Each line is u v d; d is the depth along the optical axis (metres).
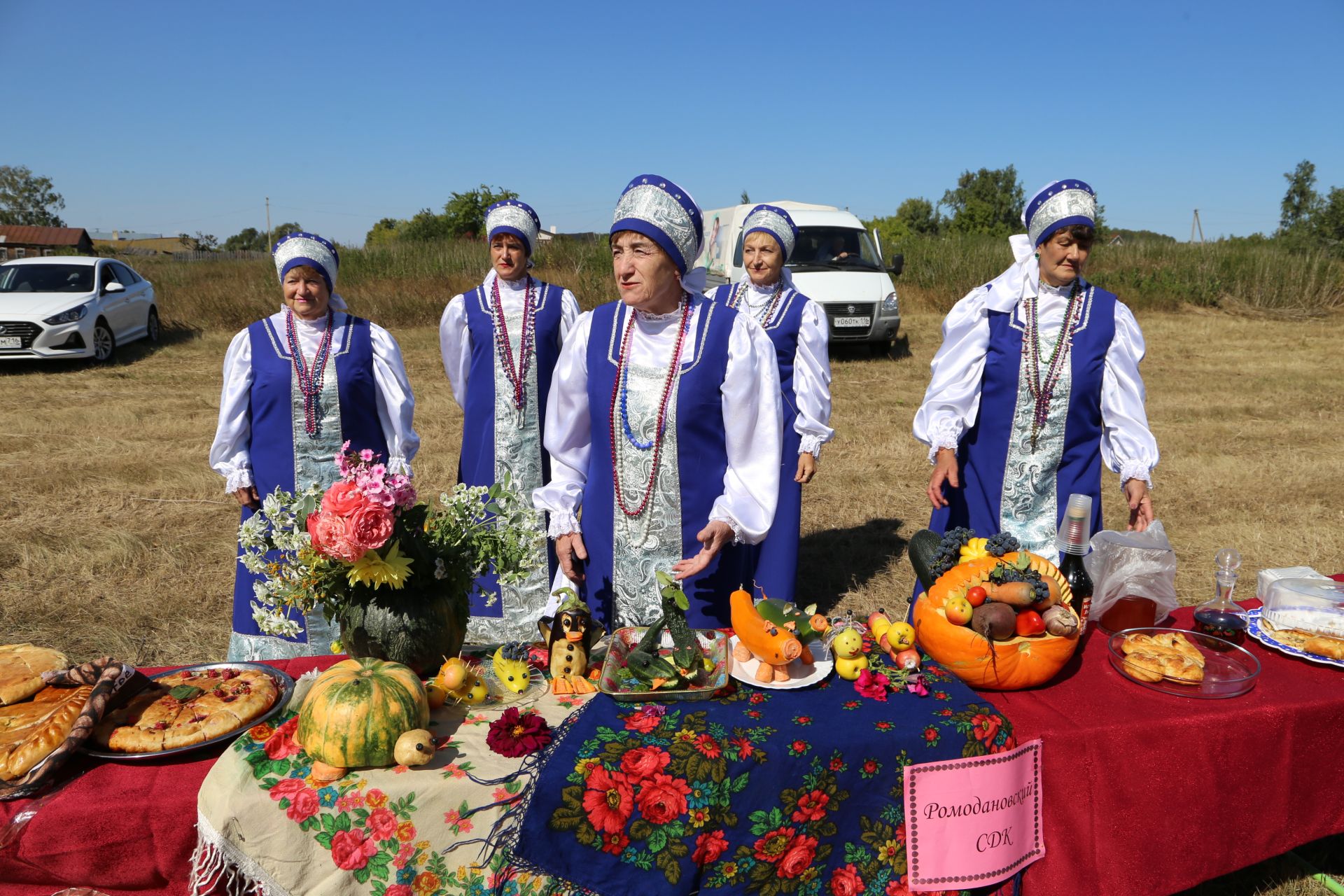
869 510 6.62
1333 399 10.70
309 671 2.35
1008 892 2.09
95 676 2.09
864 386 11.34
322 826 1.82
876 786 1.95
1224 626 2.64
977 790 2.00
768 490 2.66
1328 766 2.31
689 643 2.16
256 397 3.67
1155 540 2.74
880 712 2.04
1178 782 2.18
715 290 4.49
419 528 2.22
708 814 1.85
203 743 2.00
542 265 19.62
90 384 11.30
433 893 1.85
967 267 19.31
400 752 1.83
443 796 1.83
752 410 2.68
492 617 4.24
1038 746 2.08
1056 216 3.17
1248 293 19.69
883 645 2.39
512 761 1.90
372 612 2.14
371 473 2.07
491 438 4.30
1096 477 3.43
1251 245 23.56
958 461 3.57
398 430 3.83
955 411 3.44
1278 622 2.69
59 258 13.56
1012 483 3.43
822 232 13.84
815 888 1.96
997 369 3.40
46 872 1.86
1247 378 12.05
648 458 2.73
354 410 3.74
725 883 1.90
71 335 12.08
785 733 1.94
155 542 5.77
